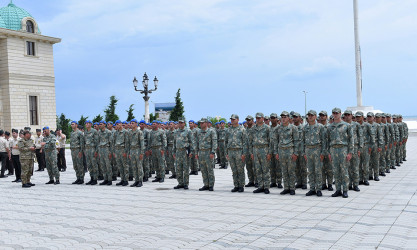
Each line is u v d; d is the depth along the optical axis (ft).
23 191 43.32
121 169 46.09
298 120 40.19
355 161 36.68
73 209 31.55
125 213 29.04
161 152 47.39
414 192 34.42
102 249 19.97
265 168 37.01
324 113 35.58
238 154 37.91
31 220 27.94
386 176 46.91
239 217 26.30
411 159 67.41
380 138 42.93
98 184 47.57
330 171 37.81
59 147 65.10
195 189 40.78
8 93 114.11
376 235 20.95
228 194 36.83
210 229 23.25
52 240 22.13
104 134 46.83
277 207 29.60
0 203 35.78
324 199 32.83
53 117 126.72
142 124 50.29
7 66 113.80
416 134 147.95
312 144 34.78
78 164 48.65
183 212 28.63
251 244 20.02
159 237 21.84
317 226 23.29
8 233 24.23
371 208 28.14
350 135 33.60
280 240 20.59
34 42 121.39
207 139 39.45
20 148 46.70
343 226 23.15
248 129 38.14
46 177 57.00
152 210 29.81
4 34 112.57
